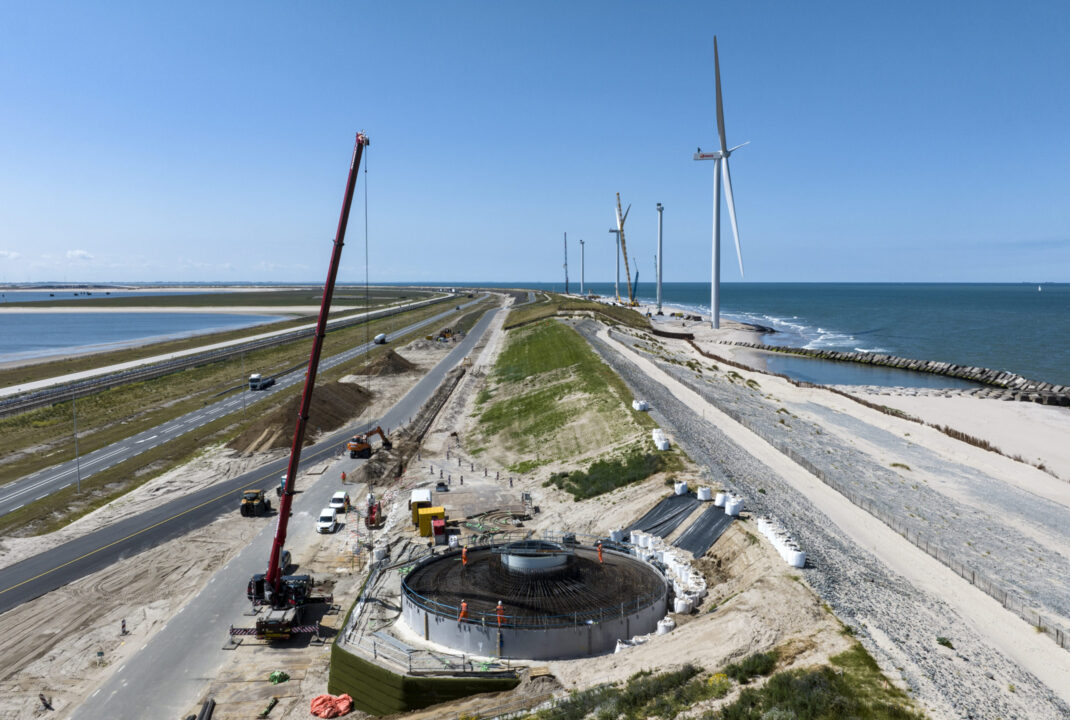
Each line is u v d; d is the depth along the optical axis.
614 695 29.56
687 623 37.06
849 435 80.56
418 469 76.94
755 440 72.50
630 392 90.75
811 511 51.94
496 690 33.53
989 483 63.28
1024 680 29.92
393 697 34.16
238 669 39.00
